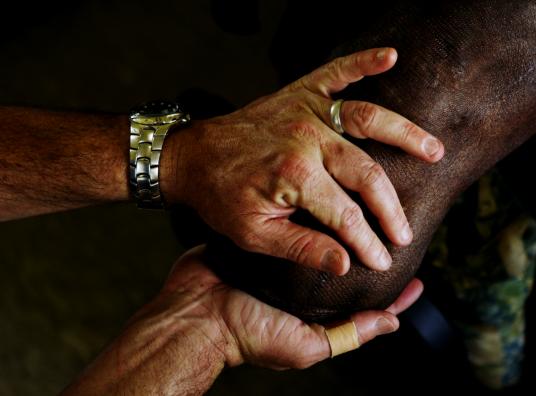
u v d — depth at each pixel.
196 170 0.56
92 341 1.04
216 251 0.58
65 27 1.58
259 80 1.36
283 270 0.54
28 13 1.59
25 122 0.62
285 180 0.52
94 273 1.13
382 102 0.53
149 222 1.19
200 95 0.73
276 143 0.53
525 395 0.83
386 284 0.54
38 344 1.05
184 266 0.63
